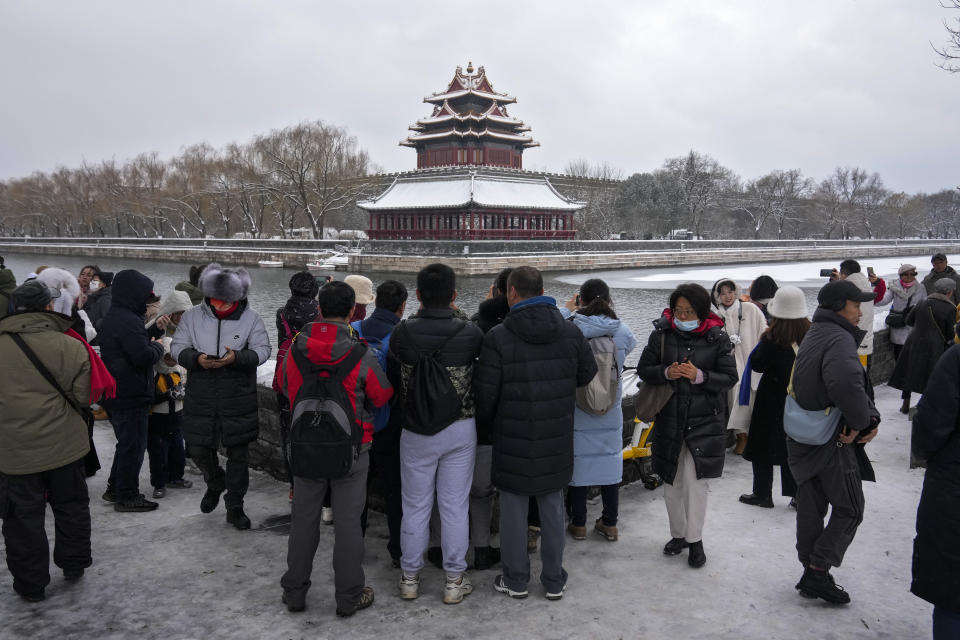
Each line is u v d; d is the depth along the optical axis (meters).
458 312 4.27
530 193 77.25
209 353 4.94
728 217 119.75
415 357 4.03
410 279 57.94
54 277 4.62
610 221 100.88
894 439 7.66
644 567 4.65
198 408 5.05
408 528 4.14
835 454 4.05
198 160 95.69
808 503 4.20
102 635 3.73
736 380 4.48
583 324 4.55
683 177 103.38
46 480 4.20
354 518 3.96
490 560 4.78
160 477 6.15
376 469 5.63
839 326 4.02
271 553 4.85
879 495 5.98
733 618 3.96
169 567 4.60
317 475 3.71
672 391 4.55
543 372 3.99
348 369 3.84
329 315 3.96
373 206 75.62
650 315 33.00
